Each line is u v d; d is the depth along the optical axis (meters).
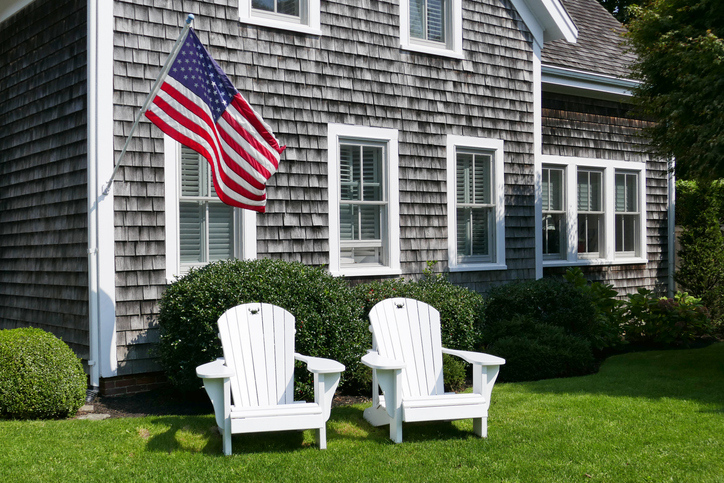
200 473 4.38
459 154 9.39
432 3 9.16
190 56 6.00
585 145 11.40
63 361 5.93
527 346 7.68
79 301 6.93
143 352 6.85
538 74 10.05
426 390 5.71
